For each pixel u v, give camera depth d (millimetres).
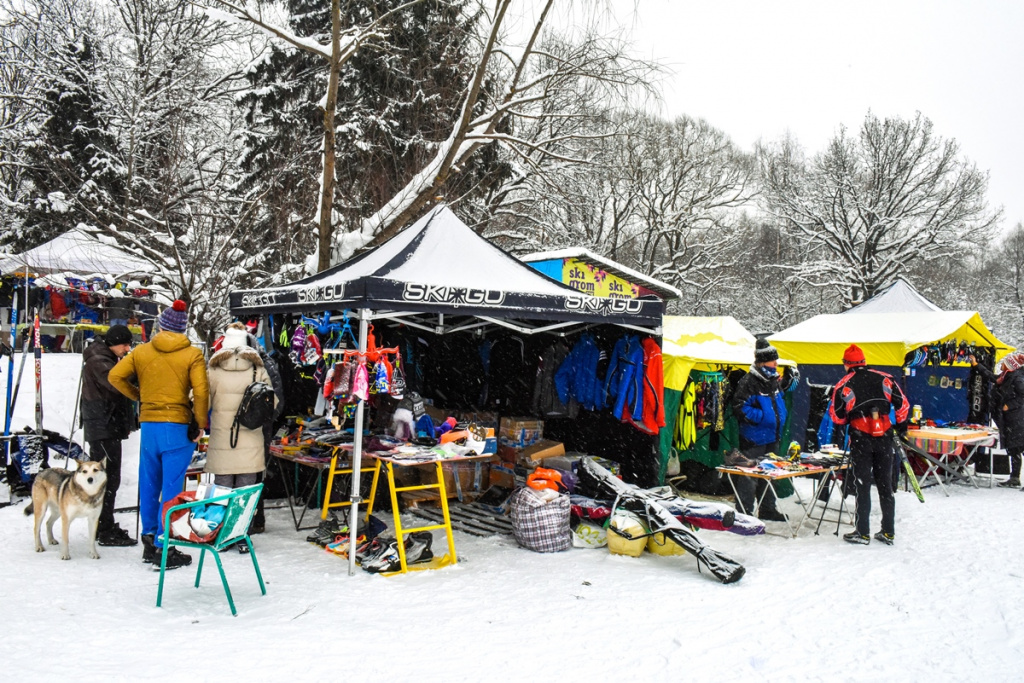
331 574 5305
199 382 5355
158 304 11492
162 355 5332
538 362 8125
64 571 5082
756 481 7699
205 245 10523
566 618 4574
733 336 9156
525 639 4207
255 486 4582
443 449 5926
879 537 6754
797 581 5531
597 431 8312
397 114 13727
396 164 13414
